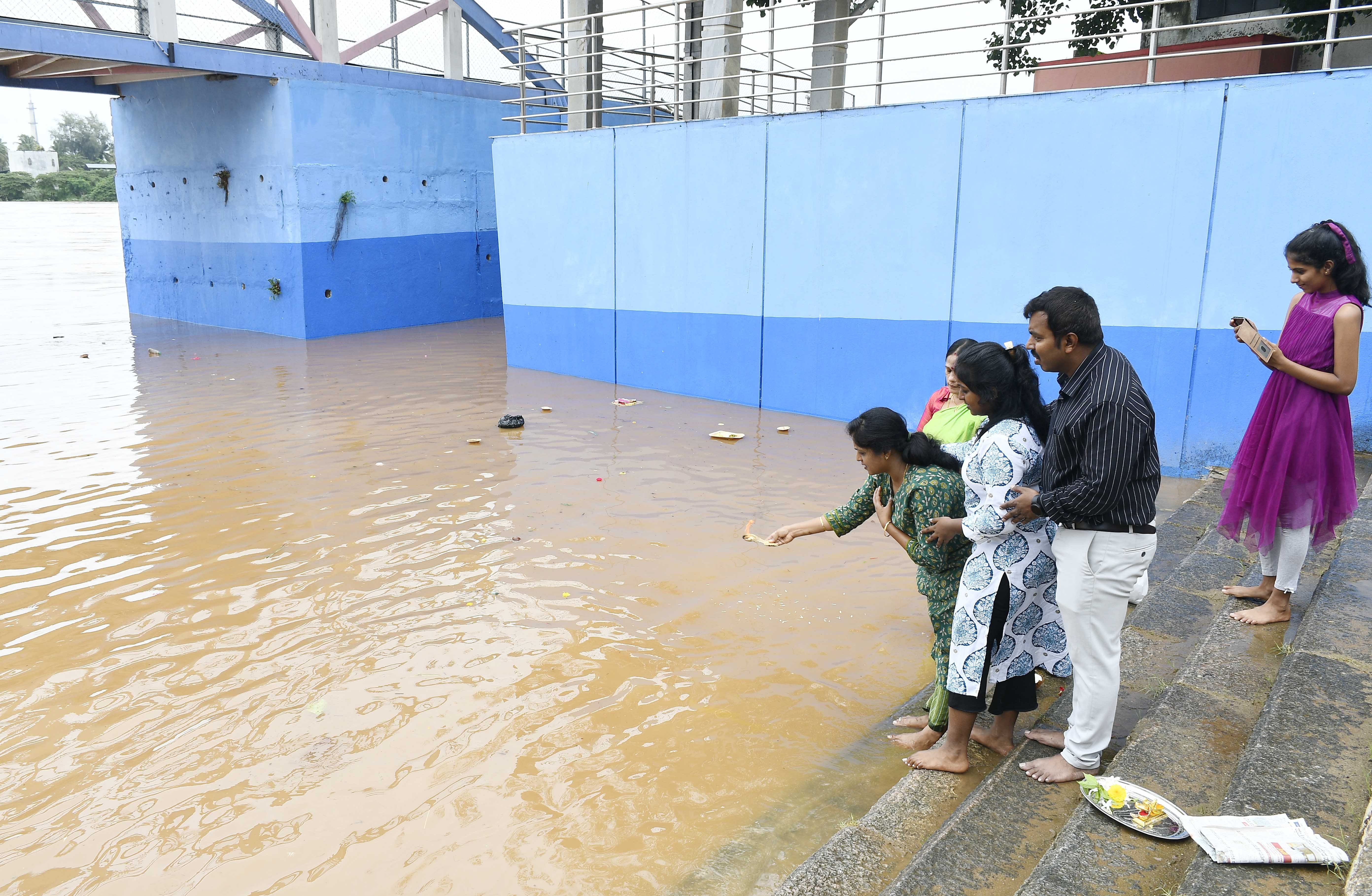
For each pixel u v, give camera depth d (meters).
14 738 4.05
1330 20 6.77
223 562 6.04
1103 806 2.96
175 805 3.60
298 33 15.18
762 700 4.38
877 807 3.36
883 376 9.69
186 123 16.66
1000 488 3.18
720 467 8.24
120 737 4.06
